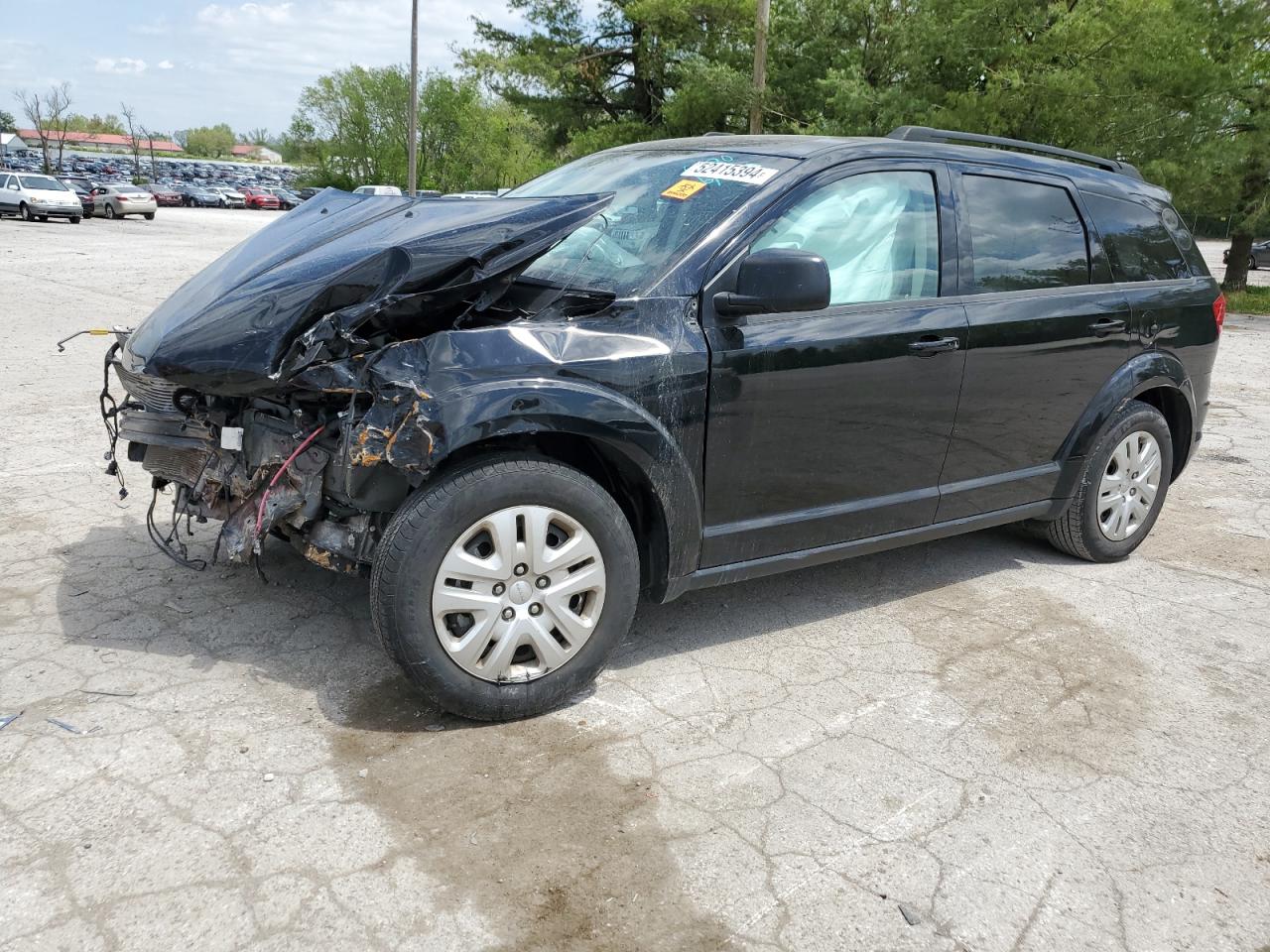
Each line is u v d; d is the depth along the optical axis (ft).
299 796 9.05
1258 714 11.50
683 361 10.72
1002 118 57.41
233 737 9.95
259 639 12.01
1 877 7.86
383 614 9.68
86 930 7.37
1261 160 62.28
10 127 405.39
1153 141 58.70
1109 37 56.90
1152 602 14.71
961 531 14.01
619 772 9.73
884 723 10.92
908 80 61.26
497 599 10.04
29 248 71.82
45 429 21.24
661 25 100.89
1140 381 15.42
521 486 9.88
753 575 12.01
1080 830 9.20
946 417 13.10
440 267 9.87
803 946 7.63
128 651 11.59
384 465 9.52
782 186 11.84
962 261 13.32
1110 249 15.34
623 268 11.34
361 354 9.63
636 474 10.80
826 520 12.32
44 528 15.38
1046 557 16.46
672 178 12.63
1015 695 11.69
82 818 8.60
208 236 97.30
